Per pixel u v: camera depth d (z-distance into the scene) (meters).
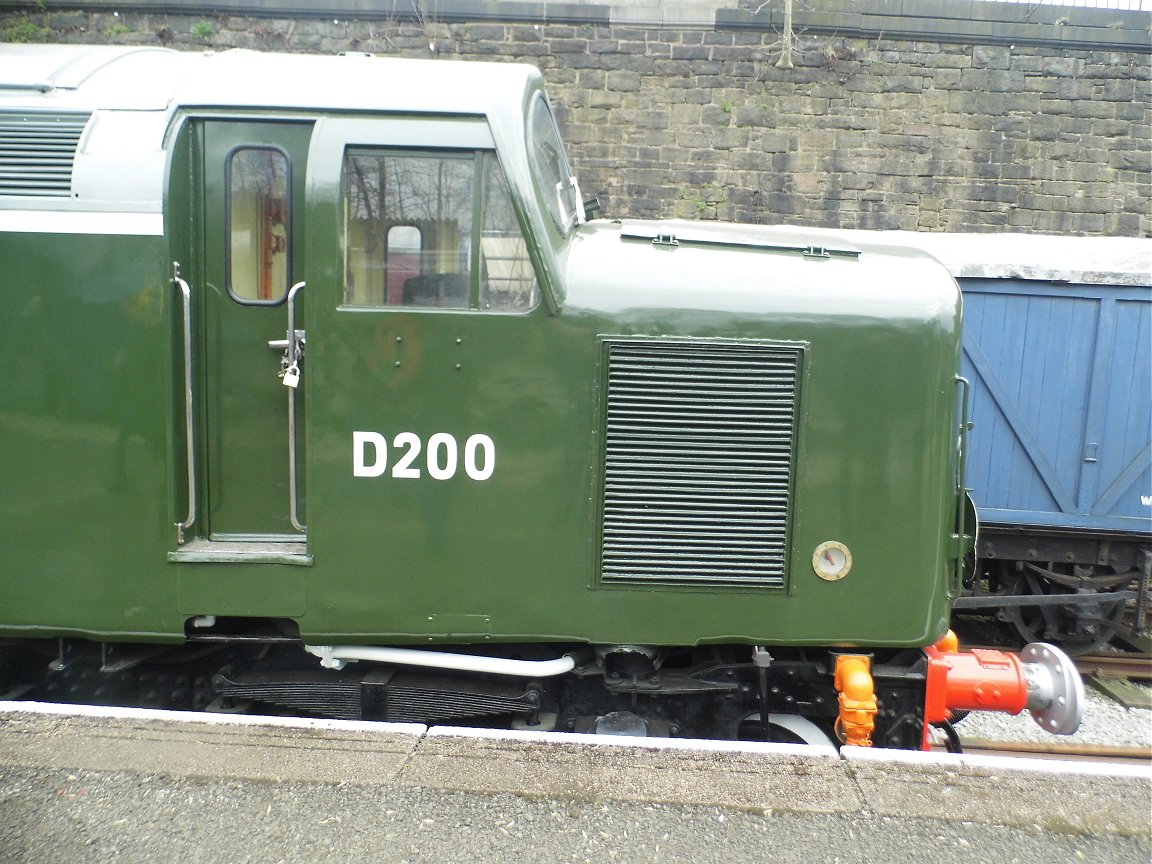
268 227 2.85
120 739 2.71
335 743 2.72
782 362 2.83
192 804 2.43
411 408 2.75
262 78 2.88
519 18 8.96
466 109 2.78
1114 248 6.13
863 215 9.27
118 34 8.89
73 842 2.28
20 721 2.79
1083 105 9.15
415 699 3.10
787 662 3.11
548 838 2.34
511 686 3.12
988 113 9.17
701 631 2.90
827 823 2.42
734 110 9.13
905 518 2.87
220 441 2.91
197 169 2.83
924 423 2.85
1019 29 8.99
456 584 2.82
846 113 9.16
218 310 2.87
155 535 2.80
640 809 2.46
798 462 2.84
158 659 3.16
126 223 2.71
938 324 2.84
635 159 9.20
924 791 2.58
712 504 2.85
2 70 2.95
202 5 8.84
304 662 3.21
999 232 9.32
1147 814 2.49
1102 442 5.91
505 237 2.77
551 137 3.43
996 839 2.38
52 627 2.85
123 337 2.74
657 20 8.98
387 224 2.78
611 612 2.86
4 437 2.78
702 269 2.86
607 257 2.87
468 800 2.47
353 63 3.01
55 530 2.80
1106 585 6.09
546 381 2.77
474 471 2.78
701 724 3.16
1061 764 2.72
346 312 2.72
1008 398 5.97
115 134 2.78
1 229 2.72
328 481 2.77
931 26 9.02
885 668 3.06
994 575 6.63
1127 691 5.10
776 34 9.04
